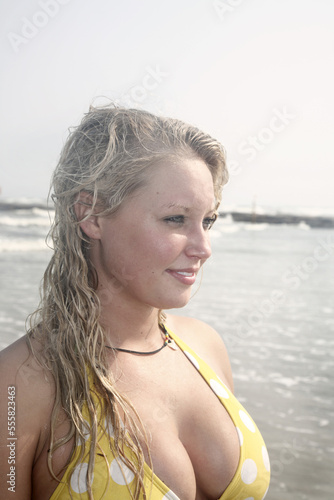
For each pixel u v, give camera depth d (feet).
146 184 3.97
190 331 5.60
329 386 19.39
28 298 32.22
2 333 22.97
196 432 4.46
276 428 15.56
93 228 4.12
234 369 21.15
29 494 3.86
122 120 4.09
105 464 3.84
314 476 13.09
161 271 4.02
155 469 4.01
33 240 70.64
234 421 4.68
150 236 3.96
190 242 4.06
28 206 111.34
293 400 17.84
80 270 4.17
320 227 152.66
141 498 3.85
